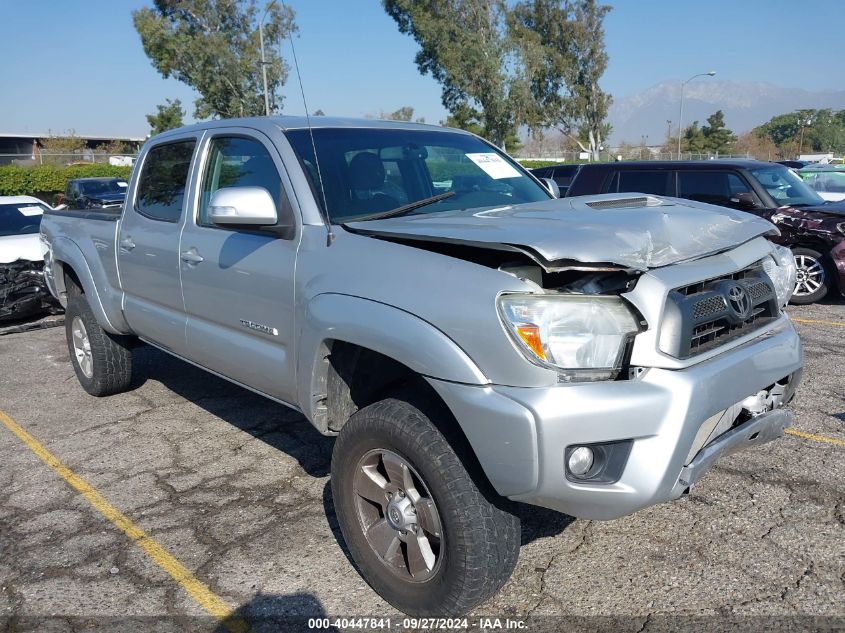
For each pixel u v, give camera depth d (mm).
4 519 4043
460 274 2738
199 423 5344
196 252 4148
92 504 4168
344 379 3334
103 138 72250
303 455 4715
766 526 3592
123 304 5129
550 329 2559
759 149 94562
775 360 3053
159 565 3518
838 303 9164
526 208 3475
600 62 63625
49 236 6094
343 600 3189
